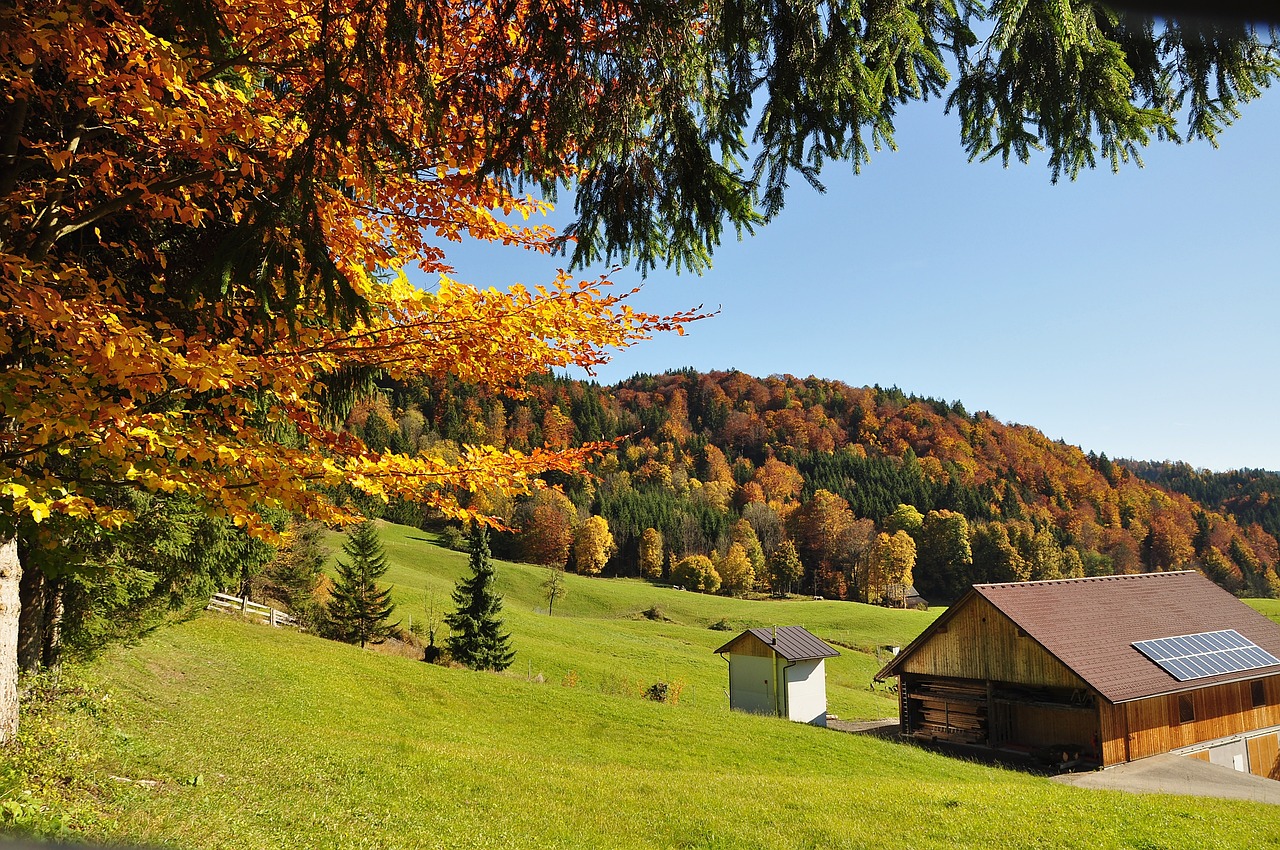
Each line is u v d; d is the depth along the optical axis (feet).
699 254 16.92
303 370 16.89
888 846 36.32
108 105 15.15
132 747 32.40
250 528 15.99
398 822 31.24
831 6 12.51
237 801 28.63
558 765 50.11
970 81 14.10
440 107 13.71
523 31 12.81
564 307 17.92
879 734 94.32
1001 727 82.99
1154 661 78.43
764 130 14.85
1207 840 39.42
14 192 17.11
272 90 19.31
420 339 18.08
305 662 80.02
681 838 35.99
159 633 71.36
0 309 14.90
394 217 19.15
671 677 142.41
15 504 14.34
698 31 13.05
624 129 13.73
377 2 12.03
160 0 13.57
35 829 18.70
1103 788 63.67
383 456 17.66
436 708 73.67
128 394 16.81
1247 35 12.29
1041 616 82.64
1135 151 14.70
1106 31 13.06
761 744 72.38
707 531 351.87
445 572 251.80
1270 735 85.15
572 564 333.42
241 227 12.97
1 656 24.38
